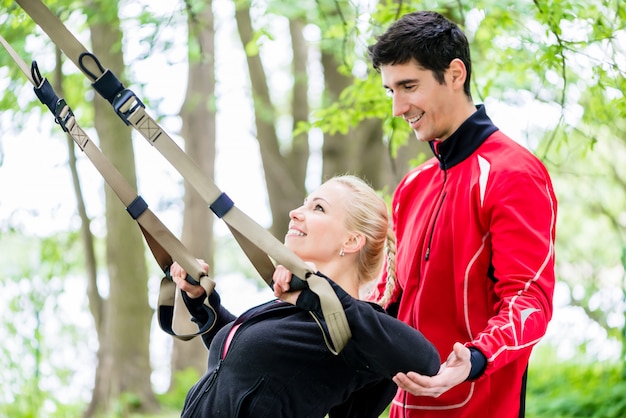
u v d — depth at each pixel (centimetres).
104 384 1123
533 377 1016
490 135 305
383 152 1092
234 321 287
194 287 292
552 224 294
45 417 956
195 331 303
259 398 269
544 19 463
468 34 552
